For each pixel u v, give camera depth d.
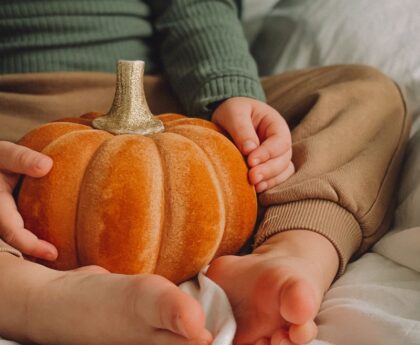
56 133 0.71
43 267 0.59
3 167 0.69
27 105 0.97
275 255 0.64
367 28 1.15
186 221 0.64
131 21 1.10
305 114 0.92
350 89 0.90
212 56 0.99
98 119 0.75
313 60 1.18
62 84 1.00
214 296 0.57
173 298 0.47
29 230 0.66
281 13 1.31
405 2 1.17
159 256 0.65
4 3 1.01
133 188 0.63
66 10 1.02
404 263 0.72
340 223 0.73
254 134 0.78
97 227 0.63
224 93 0.92
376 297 0.64
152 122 0.74
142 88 0.75
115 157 0.65
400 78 1.07
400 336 0.54
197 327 0.46
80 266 0.66
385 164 0.84
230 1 1.17
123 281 0.52
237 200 0.69
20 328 0.56
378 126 0.87
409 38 1.11
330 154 0.80
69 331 0.53
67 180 0.65
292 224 0.71
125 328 0.51
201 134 0.72
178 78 1.02
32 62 1.03
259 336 0.54
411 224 0.82
